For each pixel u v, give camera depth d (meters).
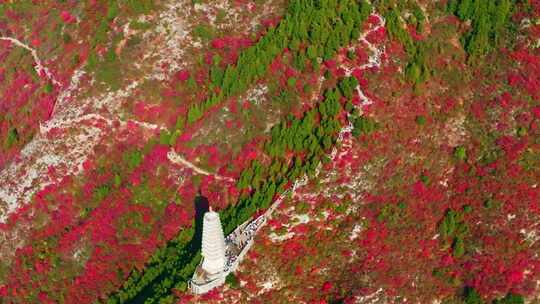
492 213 124.25
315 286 119.06
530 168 128.25
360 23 139.62
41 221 139.88
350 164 128.25
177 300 116.75
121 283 128.38
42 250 136.12
